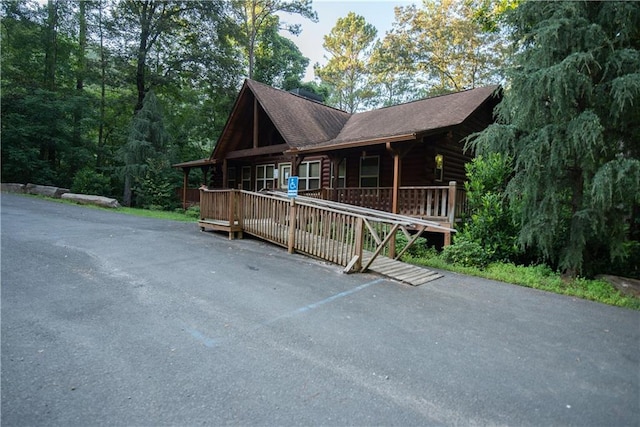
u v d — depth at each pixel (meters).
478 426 2.32
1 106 18.55
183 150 26.47
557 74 5.75
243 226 8.98
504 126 6.87
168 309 4.06
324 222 6.90
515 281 6.19
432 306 4.72
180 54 22.67
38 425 2.12
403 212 9.91
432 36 26.31
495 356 3.35
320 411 2.40
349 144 10.17
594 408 2.58
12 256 5.73
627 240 7.12
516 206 7.16
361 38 37.69
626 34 5.84
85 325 3.52
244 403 2.45
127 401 2.40
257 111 14.55
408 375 2.93
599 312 4.78
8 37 19.80
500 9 10.67
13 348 3.01
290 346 3.35
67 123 20.45
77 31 21.94
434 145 11.50
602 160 6.22
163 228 9.99
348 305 4.56
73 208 12.83
